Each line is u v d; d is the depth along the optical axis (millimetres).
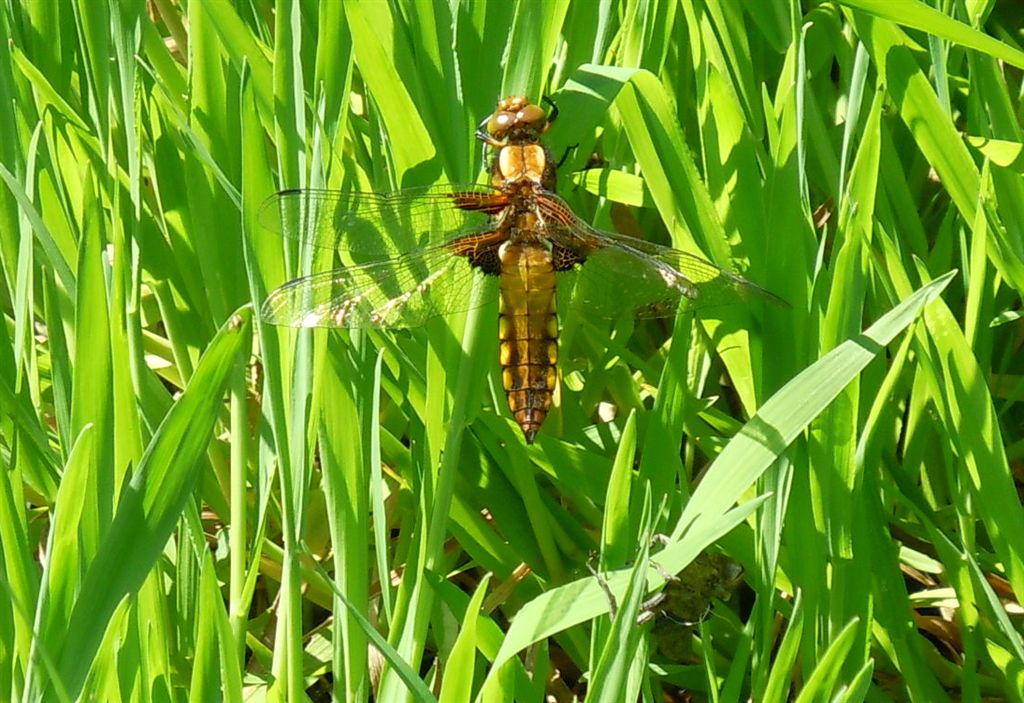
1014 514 246
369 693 263
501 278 258
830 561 247
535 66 255
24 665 223
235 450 246
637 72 253
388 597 243
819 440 241
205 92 263
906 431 267
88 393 224
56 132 266
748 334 258
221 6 257
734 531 256
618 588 228
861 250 241
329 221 245
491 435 265
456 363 251
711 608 263
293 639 237
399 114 250
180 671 251
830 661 226
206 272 262
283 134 247
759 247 260
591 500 266
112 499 226
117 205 238
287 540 237
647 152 257
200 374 219
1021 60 249
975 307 254
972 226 263
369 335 259
